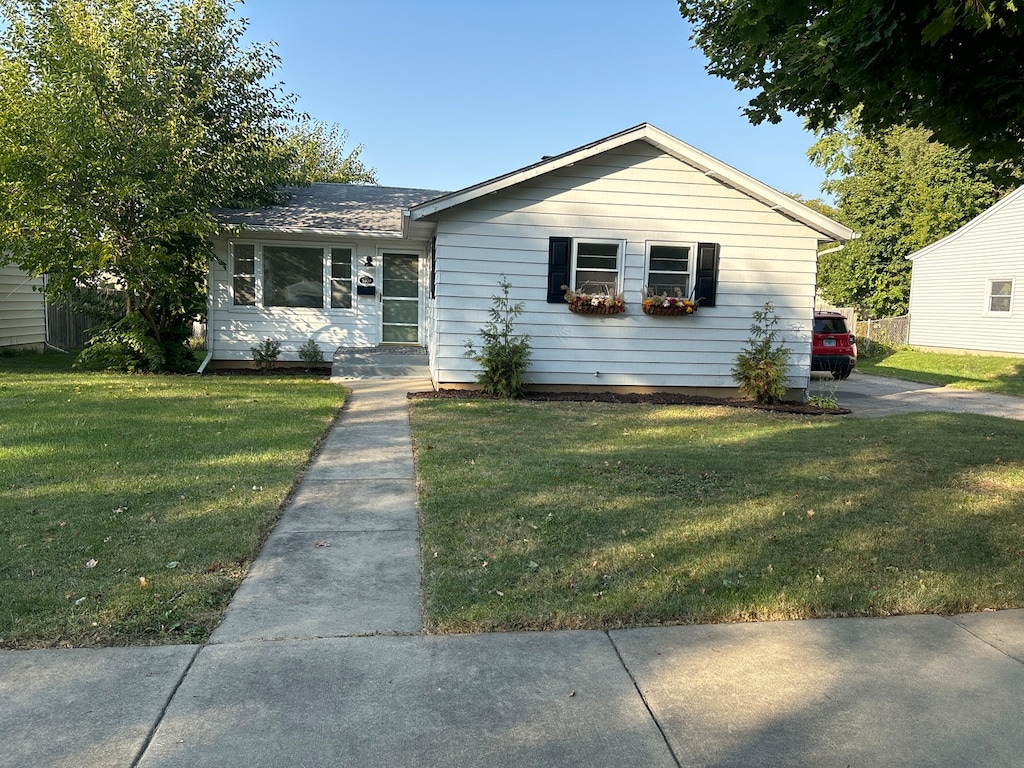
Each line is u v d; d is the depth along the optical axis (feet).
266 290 48.24
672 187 38.22
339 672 9.70
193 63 46.09
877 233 102.47
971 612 12.23
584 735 8.48
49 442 21.95
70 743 8.02
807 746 8.38
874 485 20.03
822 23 15.92
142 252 38.60
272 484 18.25
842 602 12.13
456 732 8.46
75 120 35.81
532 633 10.98
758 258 39.27
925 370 66.64
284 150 50.60
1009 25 13.96
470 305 37.63
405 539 14.99
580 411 32.58
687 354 39.58
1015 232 69.62
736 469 21.43
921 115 17.88
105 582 12.04
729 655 10.46
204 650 10.17
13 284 55.26
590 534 15.17
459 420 29.01
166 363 43.73
